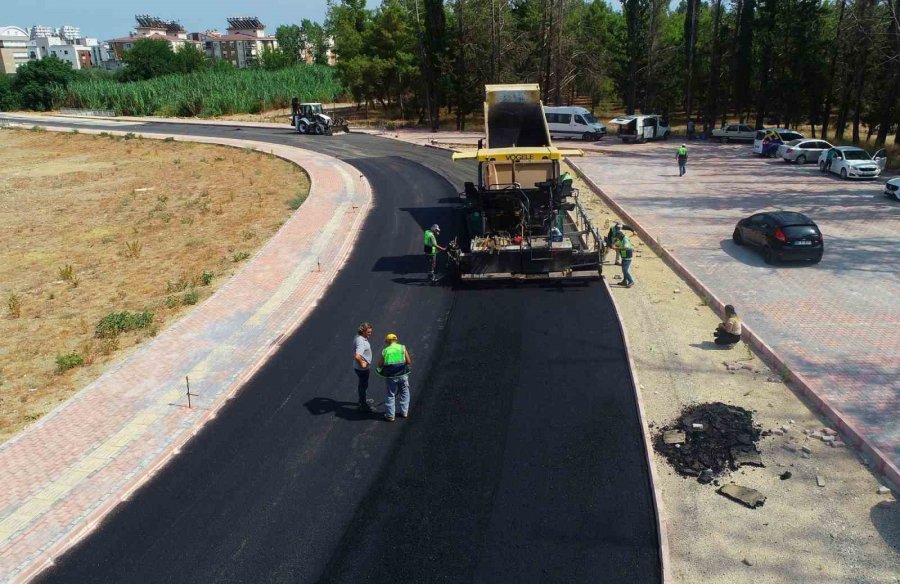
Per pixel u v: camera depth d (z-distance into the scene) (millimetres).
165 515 9188
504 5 55219
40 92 95500
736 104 58031
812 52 49469
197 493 9641
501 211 18750
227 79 92062
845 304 15695
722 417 10867
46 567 8297
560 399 11766
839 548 8039
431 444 10586
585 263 17594
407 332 15086
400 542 8430
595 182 32812
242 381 13102
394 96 72000
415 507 9086
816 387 11695
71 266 22188
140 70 114125
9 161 49812
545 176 18797
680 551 8102
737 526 8492
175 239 25000
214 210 29453
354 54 67875
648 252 20828
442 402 11875
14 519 9125
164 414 11820
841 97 52031
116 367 13781
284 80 91125
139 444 10891
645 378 12445
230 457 10508
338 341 14828
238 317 16344
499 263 17516
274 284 18734
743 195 28828
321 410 11852
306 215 27156
